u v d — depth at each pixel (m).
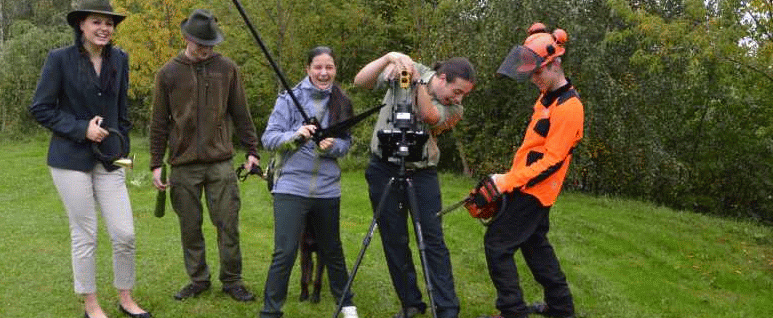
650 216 9.14
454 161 13.46
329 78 4.08
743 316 5.36
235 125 4.63
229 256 4.57
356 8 13.85
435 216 4.12
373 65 3.97
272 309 4.00
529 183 4.08
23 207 8.44
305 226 4.23
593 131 10.02
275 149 4.00
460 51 10.89
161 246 6.09
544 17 9.96
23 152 15.54
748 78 10.59
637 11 9.07
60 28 24.17
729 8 8.21
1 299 4.57
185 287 4.66
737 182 13.16
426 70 4.11
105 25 3.78
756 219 12.83
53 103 3.80
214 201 4.49
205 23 4.22
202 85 4.34
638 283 5.94
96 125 3.80
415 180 4.06
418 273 5.47
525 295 5.27
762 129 11.25
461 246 6.62
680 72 10.48
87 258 4.01
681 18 8.88
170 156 4.42
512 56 4.03
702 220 9.46
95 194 4.01
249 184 9.92
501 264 4.21
